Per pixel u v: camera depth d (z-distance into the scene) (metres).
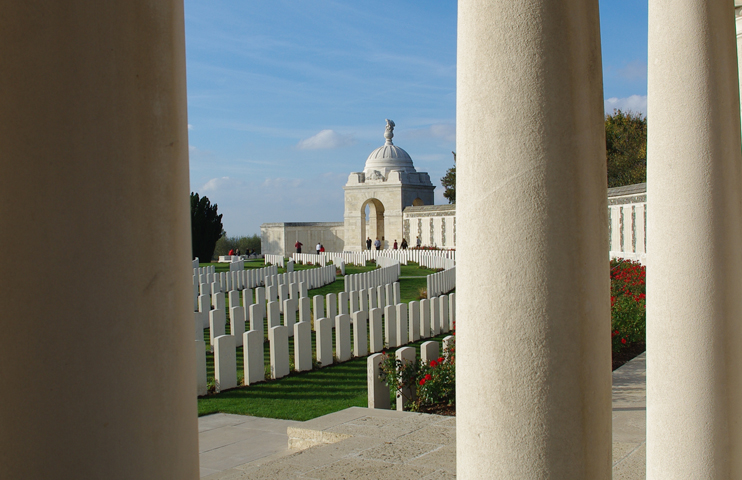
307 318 15.82
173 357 1.80
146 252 1.72
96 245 1.61
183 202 1.89
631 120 59.75
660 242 3.58
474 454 2.47
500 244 2.41
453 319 16.69
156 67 1.75
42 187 1.56
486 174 2.44
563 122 2.39
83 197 1.59
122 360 1.66
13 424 1.56
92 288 1.61
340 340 12.81
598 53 2.62
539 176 2.37
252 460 7.02
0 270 1.56
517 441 2.38
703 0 3.50
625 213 27.81
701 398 3.39
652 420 3.59
